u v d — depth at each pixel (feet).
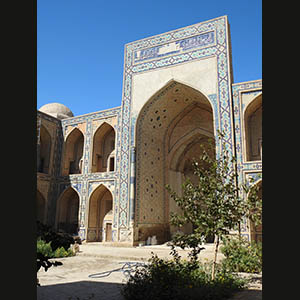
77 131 60.80
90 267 28.17
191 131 56.65
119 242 46.91
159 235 52.34
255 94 41.39
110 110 55.52
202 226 19.30
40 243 32.37
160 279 16.92
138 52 53.26
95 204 55.31
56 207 57.52
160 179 55.16
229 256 25.76
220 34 45.88
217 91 43.75
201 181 20.35
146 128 52.70
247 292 17.81
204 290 16.06
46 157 58.85
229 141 40.88
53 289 18.97
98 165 58.13
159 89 49.42
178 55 48.91
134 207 47.50
